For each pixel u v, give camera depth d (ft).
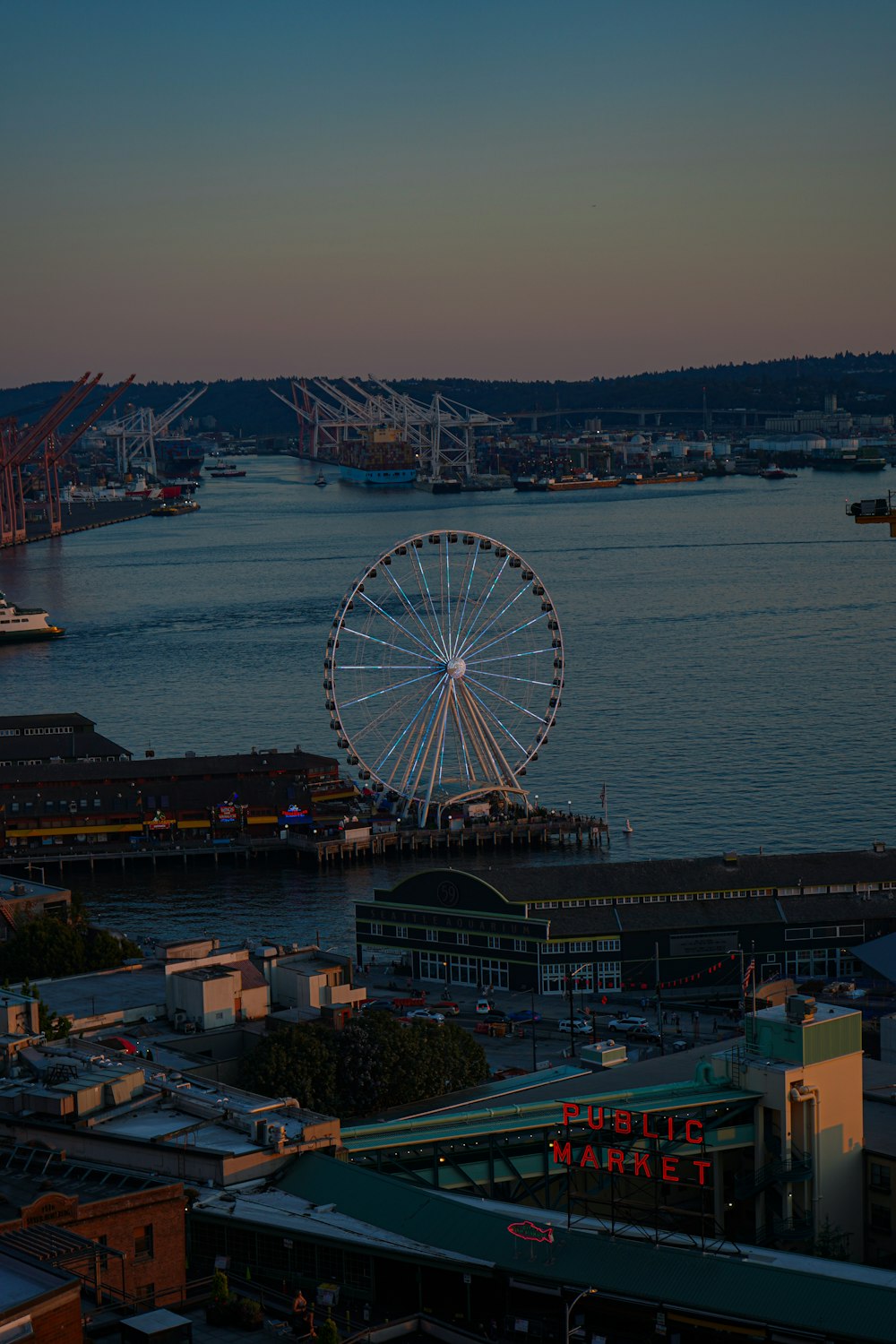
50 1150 405.18
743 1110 444.96
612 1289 353.72
